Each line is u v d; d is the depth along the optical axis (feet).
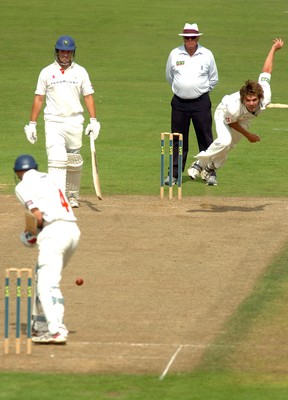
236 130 163.12
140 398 88.69
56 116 164.45
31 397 88.74
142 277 127.95
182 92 190.08
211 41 446.19
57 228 102.58
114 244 144.56
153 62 396.16
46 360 98.02
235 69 380.58
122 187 188.75
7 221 158.81
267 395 89.61
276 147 235.20
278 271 130.93
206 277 128.06
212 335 105.91
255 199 177.88
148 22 491.31
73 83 164.25
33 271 129.90
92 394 89.51
